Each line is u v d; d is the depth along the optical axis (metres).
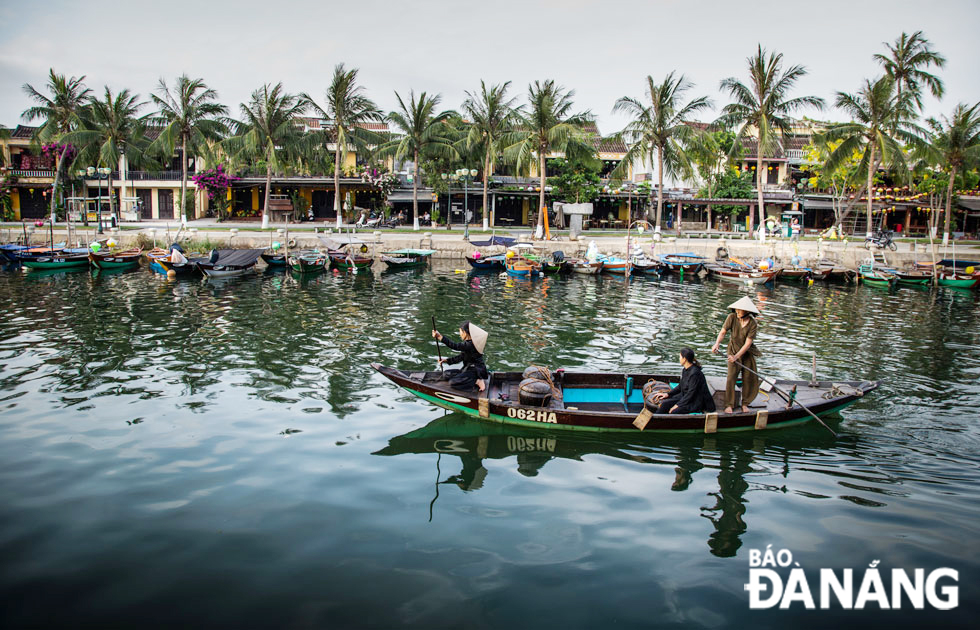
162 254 33.59
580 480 8.59
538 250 39.81
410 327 18.70
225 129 43.94
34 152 49.16
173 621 5.62
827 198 52.84
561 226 49.00
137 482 8.23
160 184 51.69
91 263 31.92
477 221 52.44
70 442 9.51
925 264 36.62
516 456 9.37
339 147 42.00
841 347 17.14
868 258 35.81
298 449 9.43
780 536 7.20
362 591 6.09
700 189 53.75
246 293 25.50
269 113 42.03
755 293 28.86
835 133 40.53
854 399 10.48
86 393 11.86
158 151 47.16
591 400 10.98
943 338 18.64
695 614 5.83
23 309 20.75
